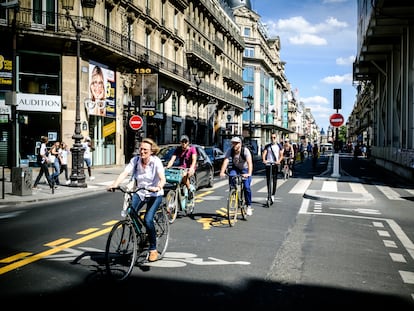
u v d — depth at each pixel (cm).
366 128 9206
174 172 928
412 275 561
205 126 4959
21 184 1295
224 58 5931
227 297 466
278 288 499
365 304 454
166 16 3759
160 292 478
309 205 1214
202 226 870
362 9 3525
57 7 2441
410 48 2588
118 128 2936
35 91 2381
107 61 2789
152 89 2598
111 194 1442
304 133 18450
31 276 527
